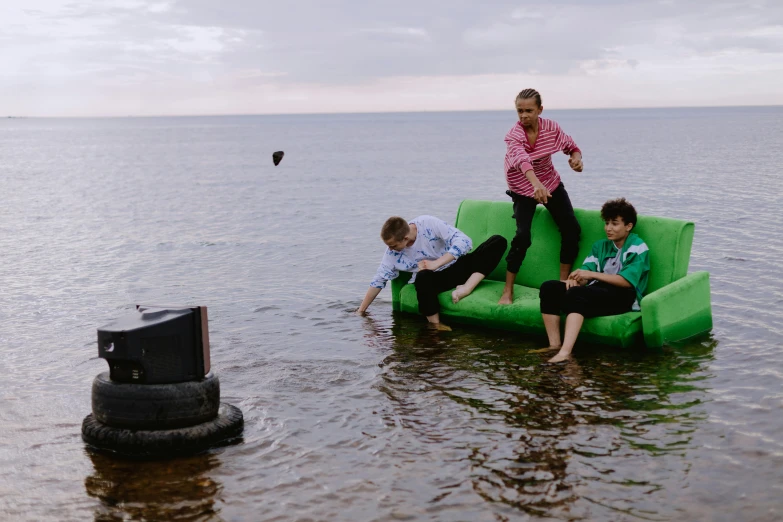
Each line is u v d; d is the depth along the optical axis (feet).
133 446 15.38
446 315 25.77
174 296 30.55
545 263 25.62
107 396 15.66
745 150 139.64
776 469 14.01
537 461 14.64
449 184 85.87
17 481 14.29
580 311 21.62
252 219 56.39
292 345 23.36
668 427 16.14
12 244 45.24
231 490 13.75
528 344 22.86
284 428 16.66
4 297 30.73
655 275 22.79
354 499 13.34
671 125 395.55
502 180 90.38
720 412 16.94
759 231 43.14
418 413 17.40
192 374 15.94
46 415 17.76
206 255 40.73
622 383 19.01
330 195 75.00
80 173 116.37
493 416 17.04
